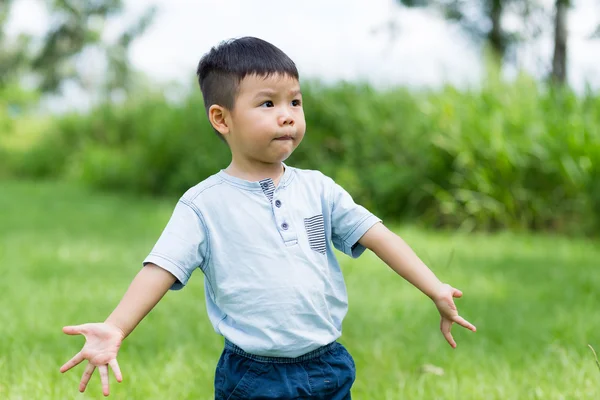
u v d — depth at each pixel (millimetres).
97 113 16484
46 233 7711
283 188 2252
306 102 9859
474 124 8156
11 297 4617
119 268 5750
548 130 7926
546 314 4242
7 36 34406
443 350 3564
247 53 2207
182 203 2219
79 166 15625
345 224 2324
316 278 2193
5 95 24750
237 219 2184
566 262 5906
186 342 3664
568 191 7730
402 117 9086
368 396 2980
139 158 12609
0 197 11984
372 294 4801
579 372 3100
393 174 8602
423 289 2246
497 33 14703
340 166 9266
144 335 3797
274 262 2154
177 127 11852
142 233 7684
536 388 2941
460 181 8141
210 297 2287
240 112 2176
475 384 3051
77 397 2900
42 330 3889
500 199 7938
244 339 2146
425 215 8453
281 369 2178
